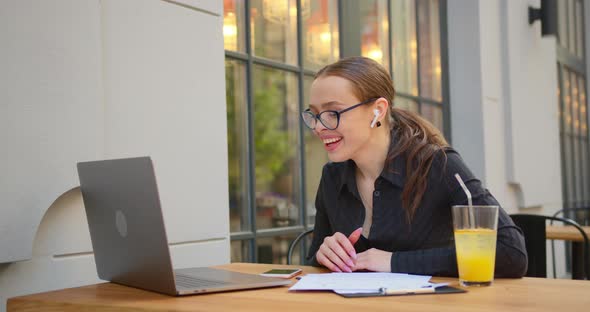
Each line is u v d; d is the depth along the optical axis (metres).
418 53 4.18
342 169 1.84
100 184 1.36
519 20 5.08
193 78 2.08
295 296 1.20
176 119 2.01
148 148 1.91
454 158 1.68
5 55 1.52
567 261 6.25
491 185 4.50
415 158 1.69
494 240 1.28
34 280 1.61
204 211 2.09
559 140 5.96
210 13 2.17
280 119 3.07
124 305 1.16
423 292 1.19
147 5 1.93
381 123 1.71
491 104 4.58
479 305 1.06
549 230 3.28
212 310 1.08
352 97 1.61
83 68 1.71
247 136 2.89
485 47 4.51
